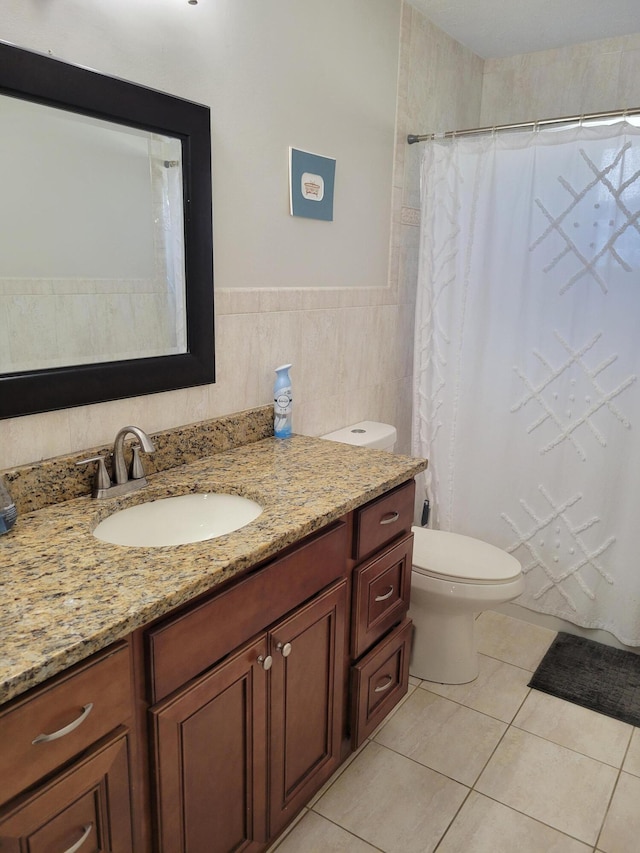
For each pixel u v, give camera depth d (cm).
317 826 157
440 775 174
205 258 164
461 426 249
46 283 132
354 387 240
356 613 162
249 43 169
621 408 218
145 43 143
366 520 158
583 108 272
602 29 251
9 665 81
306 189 196
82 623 91
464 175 229
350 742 172
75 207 134
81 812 95
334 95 203
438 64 255
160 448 161
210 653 115
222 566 110
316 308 212
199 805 118
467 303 237
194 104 153
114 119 137
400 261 254
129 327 151
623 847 152
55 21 125
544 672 221
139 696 103
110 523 138
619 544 229
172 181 153
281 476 161
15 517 124
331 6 195
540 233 220
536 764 178
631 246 206
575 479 232
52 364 136
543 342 227
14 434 131
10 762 83
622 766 178
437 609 208
